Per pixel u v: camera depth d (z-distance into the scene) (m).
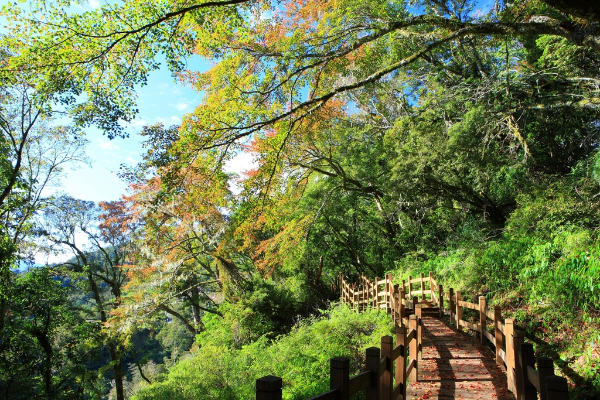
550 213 12.00
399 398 5.36
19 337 16.06
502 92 18.89
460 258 15.80
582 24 8.95
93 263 28.19
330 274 29.75
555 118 18.05
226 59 11.49
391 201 20.64
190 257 24.42
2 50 9.32
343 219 27.31
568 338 7.84
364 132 24.69
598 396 5.90
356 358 10.30
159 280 23.52
